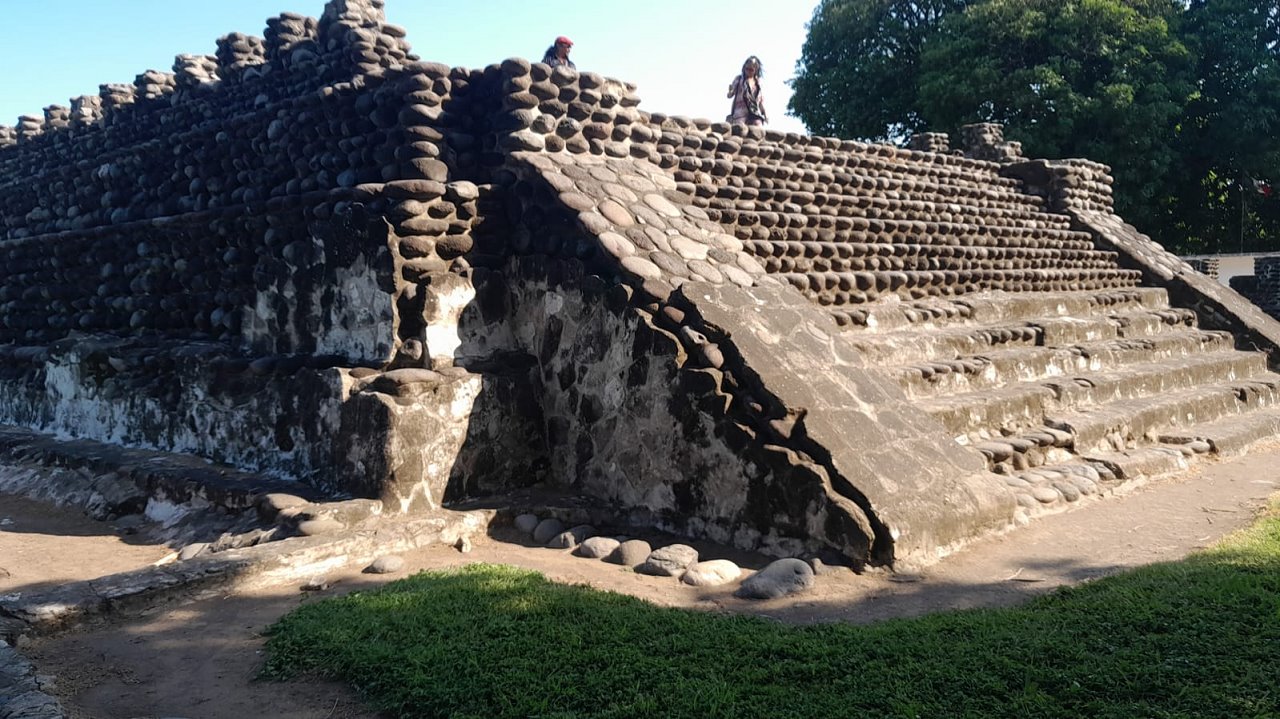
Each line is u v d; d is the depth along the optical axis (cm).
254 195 795
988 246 1209
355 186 684
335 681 383
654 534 628
